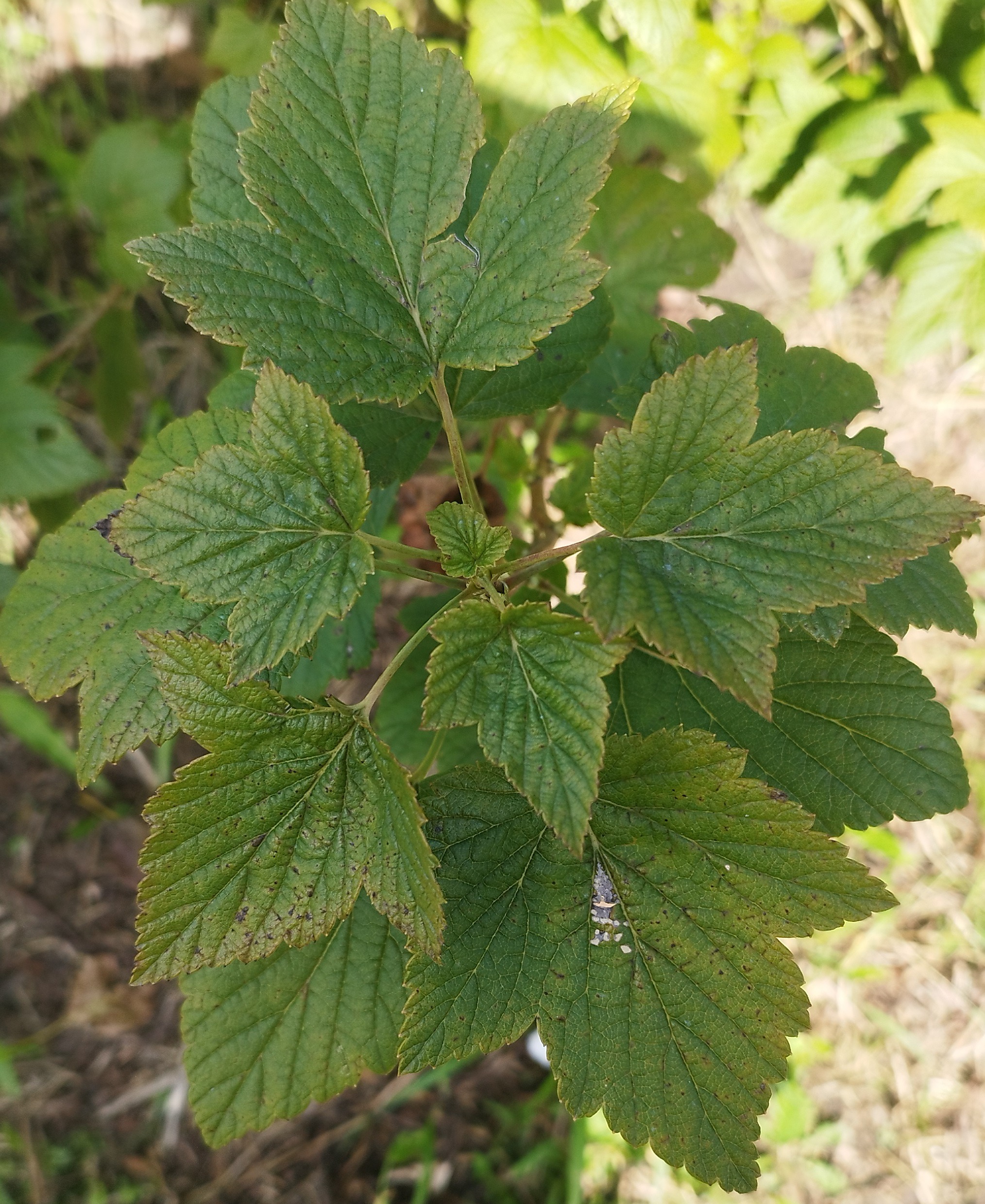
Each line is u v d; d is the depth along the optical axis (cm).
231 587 13
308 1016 17
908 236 35
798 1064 36
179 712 13
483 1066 36
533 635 13
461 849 15
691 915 15
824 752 16
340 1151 36
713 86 30
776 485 13
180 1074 36
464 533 14
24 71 39
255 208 17
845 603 13
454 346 15
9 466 31
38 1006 37
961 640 38
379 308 15
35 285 40
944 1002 36
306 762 14
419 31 32
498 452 26
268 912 13
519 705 13
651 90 29
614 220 27
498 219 15
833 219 34
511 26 27
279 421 13
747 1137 15
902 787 16
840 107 34
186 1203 35
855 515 13
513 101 27
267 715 13
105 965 37
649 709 17
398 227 15
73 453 31
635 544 13
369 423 18
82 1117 36
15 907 37
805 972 37
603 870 15
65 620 16
